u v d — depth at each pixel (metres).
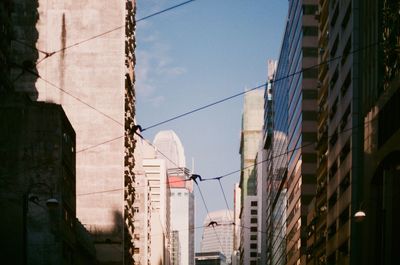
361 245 57.28
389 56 49.53
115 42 85.62
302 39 101.00
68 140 59.41
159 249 154.38
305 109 98.88
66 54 84.88
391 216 47.56
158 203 195.88
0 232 53.78
